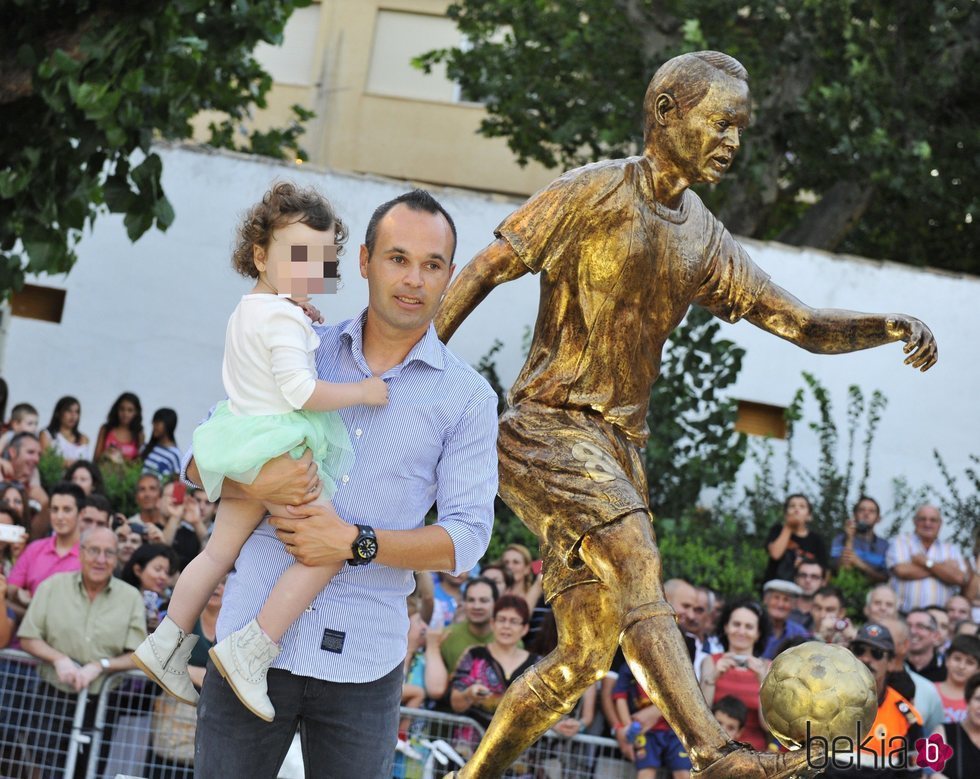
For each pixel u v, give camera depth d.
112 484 11.09
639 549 3.88
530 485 4.05
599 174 4.12
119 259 12.41
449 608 8.05
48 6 7.73
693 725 3.66
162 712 6.75
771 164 15.51
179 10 7.76
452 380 3.46
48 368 12.32
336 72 22.08
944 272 12.14
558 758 6.77
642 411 4.21
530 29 16.28
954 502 11.91
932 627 8.01
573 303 4.12
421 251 3.37
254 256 3.48
